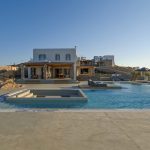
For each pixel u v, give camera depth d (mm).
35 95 23328
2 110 9133
